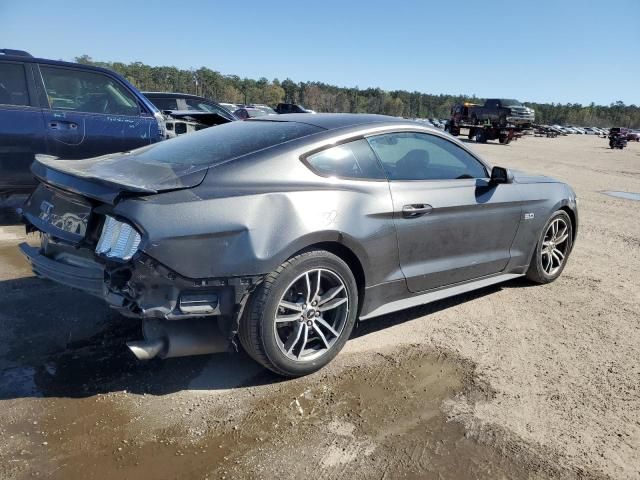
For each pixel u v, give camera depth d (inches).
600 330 151.4
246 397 109.6
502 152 964.6
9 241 204.5
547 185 180.2
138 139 241.9
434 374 122.3
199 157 118.0
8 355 120.9
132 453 91.1
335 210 116.5
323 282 119.4
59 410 101.8
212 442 95.0
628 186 505.0
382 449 95.0
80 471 86.2
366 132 132.1
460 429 101.8
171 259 97.5
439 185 142.7
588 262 222.5
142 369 118.5
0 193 219.3
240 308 104.8
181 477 86.0
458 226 146.0
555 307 168.1
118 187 99.7
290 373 115.1
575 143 1704.0
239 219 104.0
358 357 128.9
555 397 114.6
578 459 94.6
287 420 102.3
